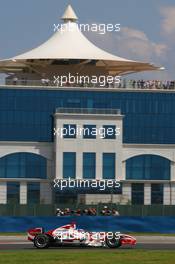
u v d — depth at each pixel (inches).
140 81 5964.6
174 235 3858.3
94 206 4867.1
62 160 5605.3
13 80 5910.4
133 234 3897.6
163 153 5826.8
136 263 2294.5
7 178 5644.7
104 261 2330.2
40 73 6382.9
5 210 4746.6
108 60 6279.5
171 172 5826.8
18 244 3144.7
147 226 4005.9
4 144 5679.1
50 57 6215.6
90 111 5723.4
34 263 2267.5
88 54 6309.1
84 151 5629.9
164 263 2301.9
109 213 4712.1
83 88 5856.3
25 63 6323.8
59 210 4660.4
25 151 5703.7
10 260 2341.3
